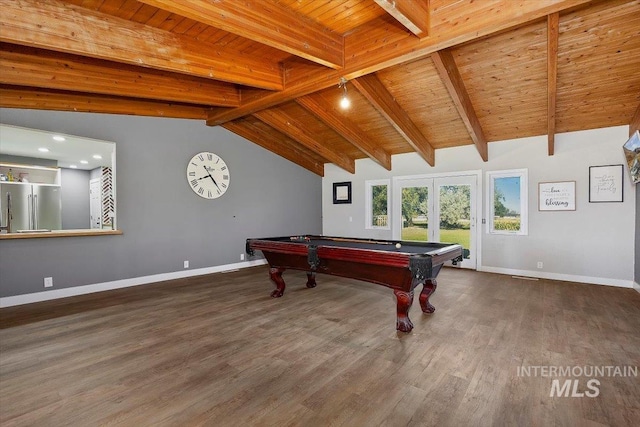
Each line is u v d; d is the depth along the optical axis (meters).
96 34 2.85
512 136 5.43
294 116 5.96
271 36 2.83
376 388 2.07
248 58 3.87
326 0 2.86
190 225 5.55
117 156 4.68
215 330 3.07
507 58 3.67
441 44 2.96
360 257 3.12
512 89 4.19
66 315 3.50
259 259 6.68
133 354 2.56
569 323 3.18
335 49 3.43
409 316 3.43
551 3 2.43
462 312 3.55
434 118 5.21
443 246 3.69
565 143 5.06
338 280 5.19
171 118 5.29
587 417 1.76
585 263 4.92
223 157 6.05
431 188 6.47
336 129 5.50
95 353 2.59
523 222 5.44
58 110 4.10
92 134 4.43
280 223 7.18
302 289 4.61
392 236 7.01
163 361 2.45
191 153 5.56
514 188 5.54
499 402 1.91
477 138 5.04
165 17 3.00
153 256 5.08
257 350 2.63
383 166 6.90
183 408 1.87
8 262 3.80
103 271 4.56
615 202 4.68
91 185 7.19
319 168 8.11
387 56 3.23
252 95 4.71
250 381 2.16
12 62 3.21
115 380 2.18
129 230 4.81
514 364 2.37
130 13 2.92
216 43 3.56
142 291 4.51
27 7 2.54
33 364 2.40
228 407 1.88
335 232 8.02
